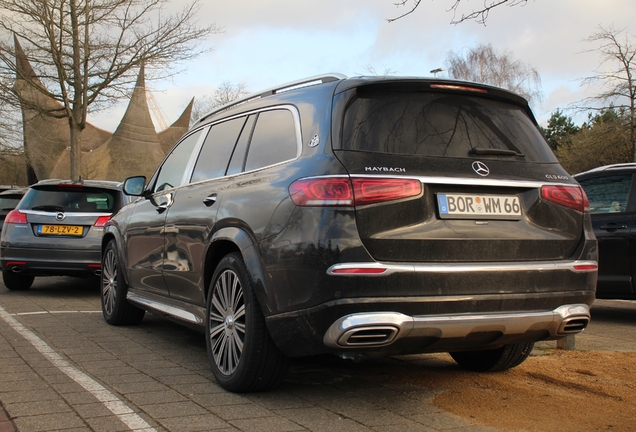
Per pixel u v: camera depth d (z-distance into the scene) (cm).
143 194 589
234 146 456
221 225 416
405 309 322
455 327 329
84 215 873
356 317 316
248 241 376
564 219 373
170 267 502
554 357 509
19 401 367
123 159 6344
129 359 488
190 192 487
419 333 325
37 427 321
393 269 321
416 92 370
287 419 341
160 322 675
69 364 465
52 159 5922
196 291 457
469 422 342
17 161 3644
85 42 2175
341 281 317
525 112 407
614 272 737
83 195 892
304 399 381
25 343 541
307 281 329
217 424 330
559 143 5362
